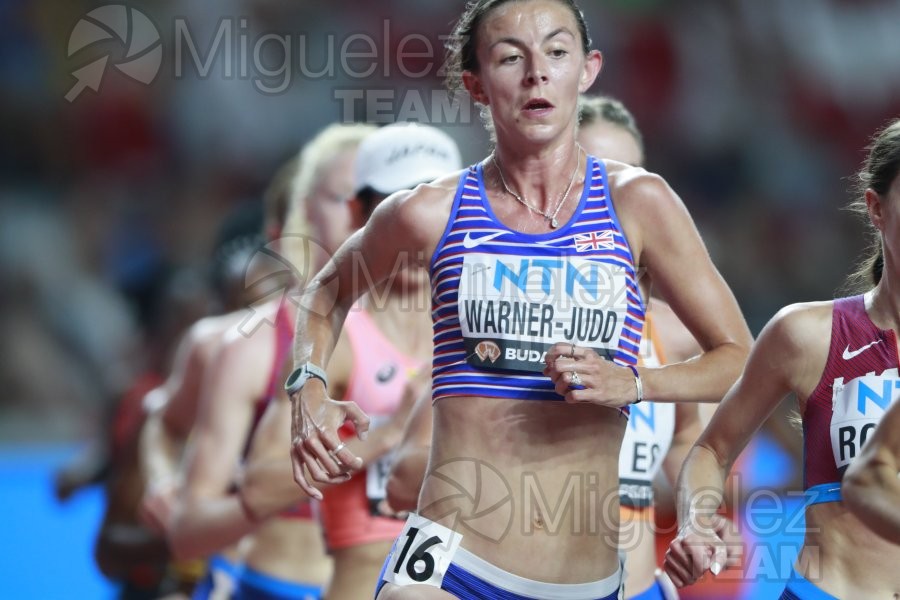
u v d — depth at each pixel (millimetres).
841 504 9375
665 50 43531
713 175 42969
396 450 11625
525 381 9336
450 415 9547
